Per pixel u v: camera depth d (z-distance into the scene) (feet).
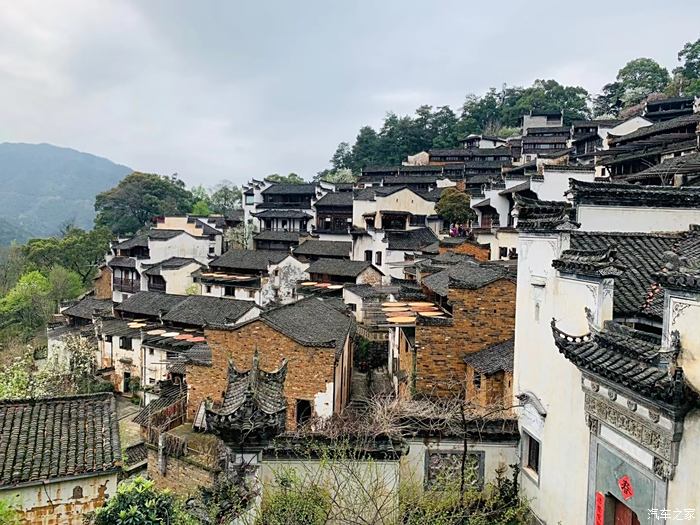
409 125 376.48
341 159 416.46
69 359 147.43
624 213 54.95
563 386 47.34
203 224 259.19
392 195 225.76
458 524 48.70
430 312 89.86
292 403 85.20
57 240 262.88
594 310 42.73
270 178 380.58
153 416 88.79
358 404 104.58
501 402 64.80
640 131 170.19
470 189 242.58
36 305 211.00
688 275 31.45
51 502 48.73
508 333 78.07
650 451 34.94
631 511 38.75
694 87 273.75
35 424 55.31
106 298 213.05
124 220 310.86
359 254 209.67
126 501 43.32
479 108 395.14
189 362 87.76
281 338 85.46
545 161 203.00
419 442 55.93
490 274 86.89
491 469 56.90
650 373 33.04
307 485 45.44
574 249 47.93
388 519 44.52
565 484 46.60
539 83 392.06
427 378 78.33
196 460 74.02
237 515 40.60
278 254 200.64
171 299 159.63
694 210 55.67
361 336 132.77
